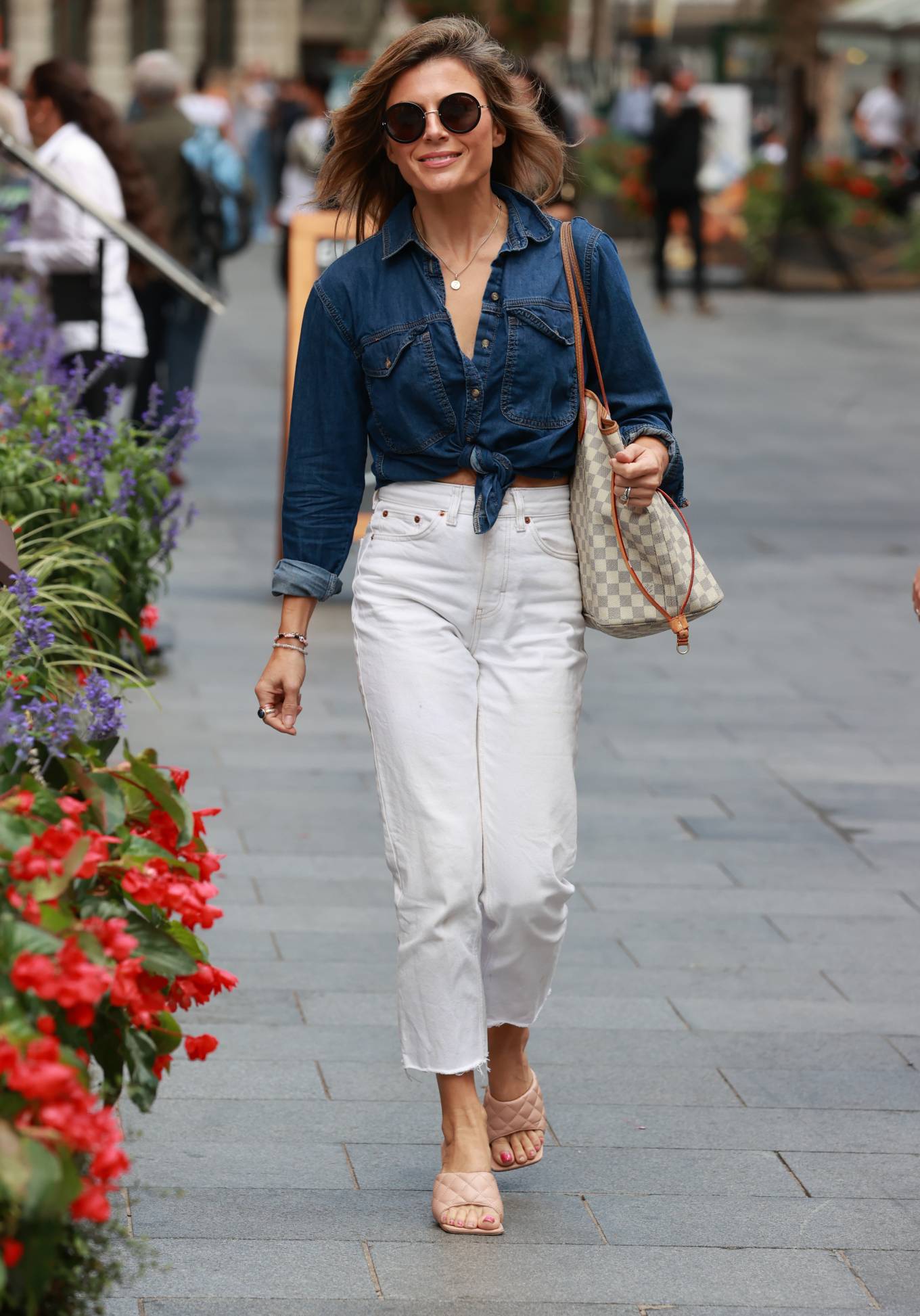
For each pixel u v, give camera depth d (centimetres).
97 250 1241
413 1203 573
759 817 980
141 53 7388
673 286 3912
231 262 4378
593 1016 725
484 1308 512
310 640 1313
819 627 1405
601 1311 512
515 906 554
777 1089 665
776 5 3797
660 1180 595
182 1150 601
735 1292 525
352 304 563
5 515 852
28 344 1099
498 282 555
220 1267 528
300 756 1048
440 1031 553
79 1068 376
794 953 797
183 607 1378
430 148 549
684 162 3400
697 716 1172
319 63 7744
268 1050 680
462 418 554
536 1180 593
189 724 1096
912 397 2562
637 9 6775
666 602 567
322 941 787
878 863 916
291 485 578
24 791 417
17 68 7219
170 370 1684
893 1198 586
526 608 564
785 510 1811
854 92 6359
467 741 558
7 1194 351
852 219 3853
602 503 560
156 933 415
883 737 1141
